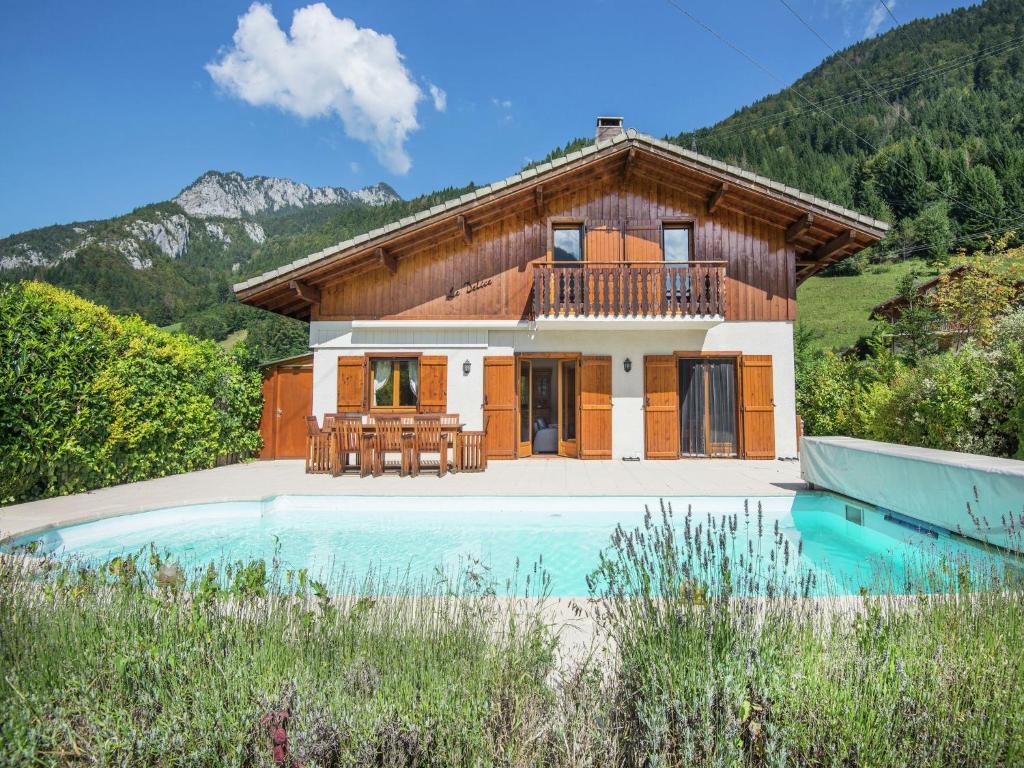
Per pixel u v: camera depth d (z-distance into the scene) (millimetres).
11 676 1854
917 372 7883
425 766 1725
